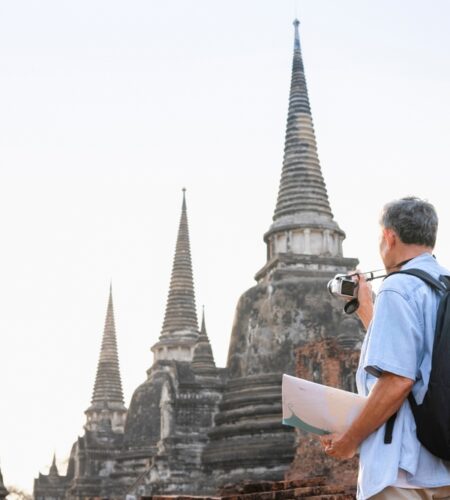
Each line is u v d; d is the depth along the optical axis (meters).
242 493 15.85
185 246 72.19
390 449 5.77
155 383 65.81
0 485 45.94
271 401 44.00
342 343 43.06
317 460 33.59
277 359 45.09
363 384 6.38
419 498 5.74
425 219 6.38
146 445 63.09
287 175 51.97
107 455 66.25
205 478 45.38
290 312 45.81
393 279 6.07
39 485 82.25
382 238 6.56
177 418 47.91
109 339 81.69
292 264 47.91
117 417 78.75
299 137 52.94
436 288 6.04
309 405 6.39
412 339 5.82
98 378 80.38
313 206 50.56
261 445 42.75
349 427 5.97
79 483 65.06
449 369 5.69
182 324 69.50
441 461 5.80
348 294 7.43
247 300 48.62
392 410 5.77
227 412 45.72
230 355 48.38
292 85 55.31
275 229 50.00
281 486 15.78
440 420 5.64
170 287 71.12
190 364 51.56
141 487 47.28
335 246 49.81
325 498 13.45
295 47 57.06
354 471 31.31
